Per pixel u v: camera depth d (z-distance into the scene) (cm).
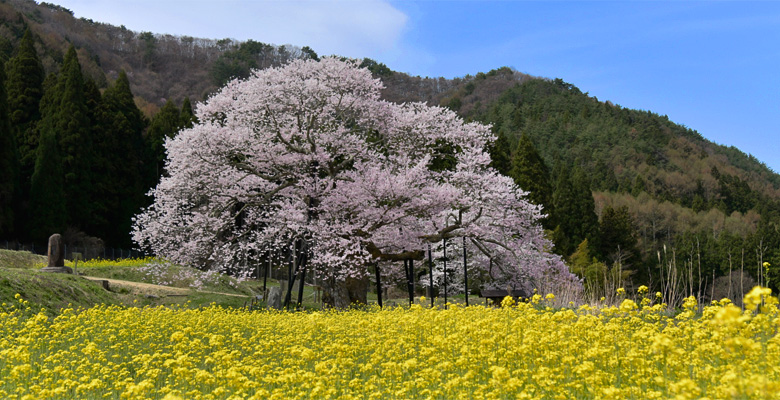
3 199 3331
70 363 764
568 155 9738
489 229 1895
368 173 1820
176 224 2019
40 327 916
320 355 780
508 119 11381
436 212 1841
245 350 892
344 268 1747
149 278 2241
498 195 1844
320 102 1950
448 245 2362
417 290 2959
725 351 508
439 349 703
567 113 11056
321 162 1894
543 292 1916
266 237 1912
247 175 2002
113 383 644
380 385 613
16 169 3497
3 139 3388
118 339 959
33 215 3431
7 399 553
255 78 2052
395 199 1767
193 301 1869
